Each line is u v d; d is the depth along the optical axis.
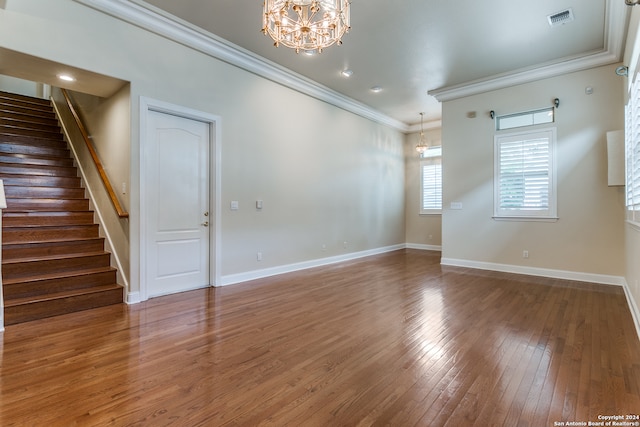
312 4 2.53
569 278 4.80
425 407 1.78
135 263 3.62
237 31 3.99
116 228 3.82
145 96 3.64
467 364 2.27
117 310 3.39
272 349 2.51
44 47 2.98
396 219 8.25
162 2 3.43
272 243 5.11
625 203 4.15
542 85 5.00
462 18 3.71
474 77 5.41
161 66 3.77
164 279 3.95
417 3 3.42
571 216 4.79
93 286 3.63
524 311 3.39
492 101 5.49
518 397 1.87
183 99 3.97
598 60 4.50
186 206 4.14
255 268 4.86
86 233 4.15
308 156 5.71
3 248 3.42
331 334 2.80
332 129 6.24
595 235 4.61
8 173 4.29
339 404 1.81
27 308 3.04
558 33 4.01
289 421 1.67
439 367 2.23
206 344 2.59
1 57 2.95
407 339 2.69
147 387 1.98
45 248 3.67
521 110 5.19
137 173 3.61
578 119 4.71
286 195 5.32
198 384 2.01
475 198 5.69
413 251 7.93
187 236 4.16
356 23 3.81
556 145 4.88
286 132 5.30
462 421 1.66
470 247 5.78
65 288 3.43
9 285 3.09
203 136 4.30
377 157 7.53
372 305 3.61
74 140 5.00
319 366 2.24
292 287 4.39
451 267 5.79
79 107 4.84
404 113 7.44
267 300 3.79
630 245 3.54
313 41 2.94
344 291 4.20
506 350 2.48
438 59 4.73
